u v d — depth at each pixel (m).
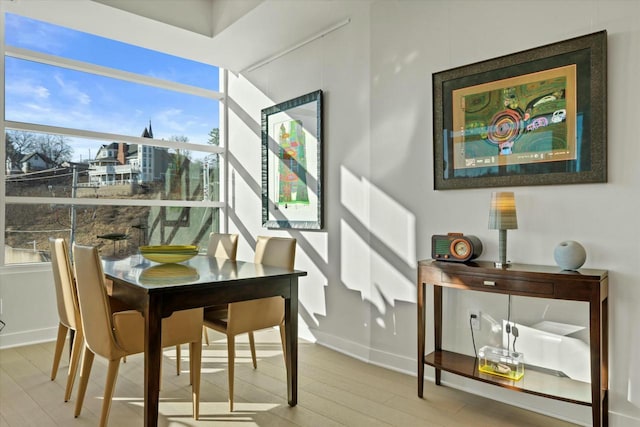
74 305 2.47
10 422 2.19
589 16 2.14
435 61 2.76
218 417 2.25
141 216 4.33
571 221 2.21
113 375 2.04
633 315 2.02
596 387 1.86
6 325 3.48
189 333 2.21
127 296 2.14
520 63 2.36
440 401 2.46
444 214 2.72
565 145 2.21
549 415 2.28
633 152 2.02
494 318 2.49
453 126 2.64
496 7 2.48
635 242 2.01
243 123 4.61
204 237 4.81
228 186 4.87
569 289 1.93
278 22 3.43
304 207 3.77
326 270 3.57
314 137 3.64
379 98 3.11
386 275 3.06
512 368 2.21
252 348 2.97
